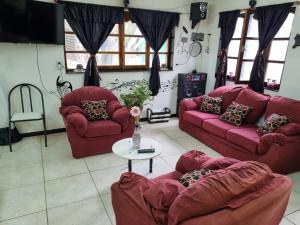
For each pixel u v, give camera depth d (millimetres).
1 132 3416
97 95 3623
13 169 2795
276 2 3416
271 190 1227
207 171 1657
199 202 1058
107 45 4137
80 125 2955
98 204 2230
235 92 3816
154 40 4344
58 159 3076
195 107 4164
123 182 1526
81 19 3686
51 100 3848
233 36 4277
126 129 3311
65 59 3814
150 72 4531
